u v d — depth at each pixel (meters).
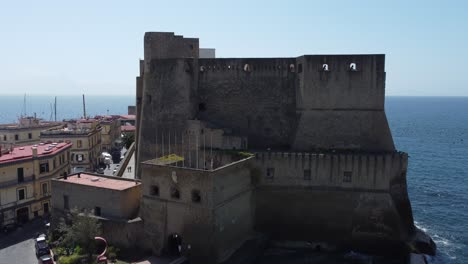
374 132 63.25
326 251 59.75
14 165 64.00
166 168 51.34
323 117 64.31
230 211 52.91
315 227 60.41
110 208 54.03
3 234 60.34
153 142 69.62
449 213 83.88
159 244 52.28
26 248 54.97
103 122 124.56
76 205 57.31
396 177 59.44
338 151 62.88
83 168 97.88
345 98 63.69
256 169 60.75
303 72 64.25
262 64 68.44
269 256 57.81
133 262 49.25
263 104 68.75
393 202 58.84
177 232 51.16
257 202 61.34
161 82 68.69
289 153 60.41
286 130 67.94
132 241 51.94
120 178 60.53
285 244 61.03
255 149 66.38
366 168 58.72
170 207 51.47
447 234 71.44
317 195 60.16
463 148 176.88
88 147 98.88
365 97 63.28
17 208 64.31
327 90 63.91
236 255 53.34
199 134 65.19
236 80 69.31
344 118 63.91
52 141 97.19
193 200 49.78
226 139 64.12
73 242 50.28
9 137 102.12
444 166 135.12
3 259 51.28
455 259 59.62
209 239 48.84
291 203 60.81
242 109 69.31
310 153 60.59
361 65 62.84
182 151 66.88
